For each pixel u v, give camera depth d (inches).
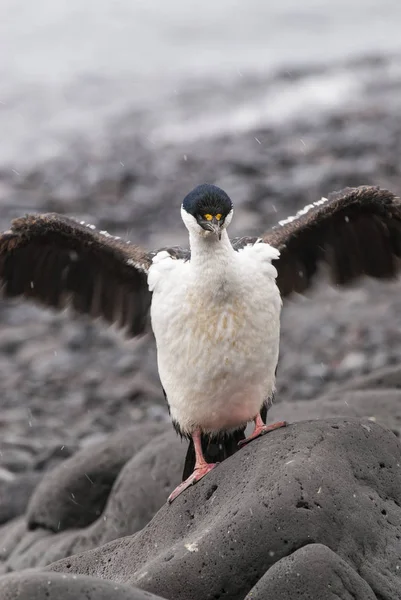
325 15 2290.8
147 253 444.8
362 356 800.9
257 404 406.0
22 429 717.3
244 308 392.2
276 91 1679.4
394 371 569.3
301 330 867.4
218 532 343.9
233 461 377.7
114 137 1503.4
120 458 510.9
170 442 481.4
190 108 1637.6
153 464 475.2
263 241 431.5
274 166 1288.1
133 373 821.2
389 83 1627.7
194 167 1320.1
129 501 470.3
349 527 341.7
